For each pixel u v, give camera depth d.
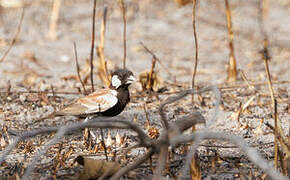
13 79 14.79
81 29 22.36
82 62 17.45
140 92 12.77
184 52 19.45
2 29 21.28
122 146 8.73
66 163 7.86
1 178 7.27
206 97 12.34
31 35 21.09
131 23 23.56
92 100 9.88
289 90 13.04
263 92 12.80
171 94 12.61
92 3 25.62
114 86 9.96
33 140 9.20
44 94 12.12
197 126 9.97
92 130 9.88
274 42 19.73
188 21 24.08
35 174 7.39
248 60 18.03
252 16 24.03
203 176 7.30
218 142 8.88
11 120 10.58
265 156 8.16
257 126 10.03
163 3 26.41
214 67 16.86
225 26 23.16
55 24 21.03
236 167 7.61
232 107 11.42
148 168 7.43
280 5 27.19
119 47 20.02
